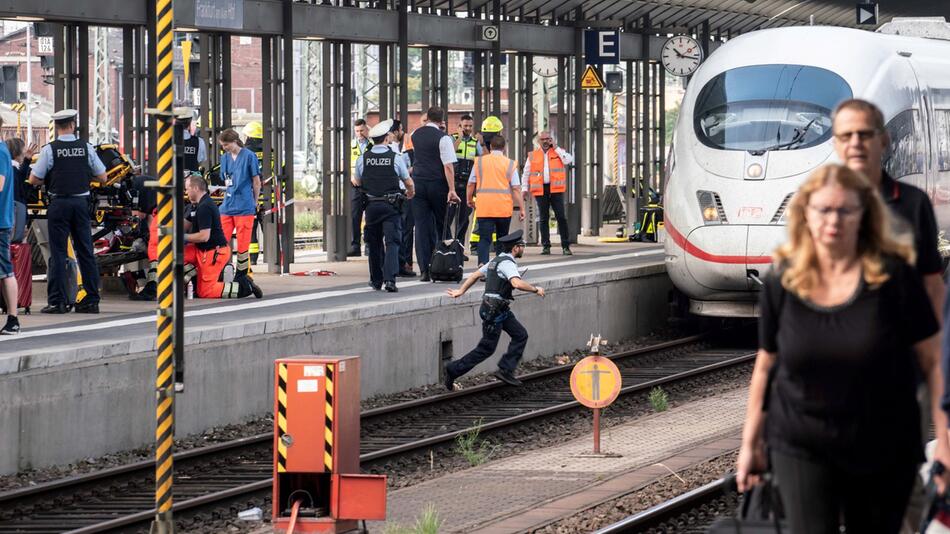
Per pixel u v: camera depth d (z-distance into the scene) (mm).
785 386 12555
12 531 24094
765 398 13047
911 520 13828
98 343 30234
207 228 41406
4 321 35719
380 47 57344
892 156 44969
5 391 27469
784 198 43312
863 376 12203
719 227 43781
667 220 45844
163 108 21078
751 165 43781
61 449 28922
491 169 47156
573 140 69625
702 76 46438
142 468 28203
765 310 12727
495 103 62000
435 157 46031
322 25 52594
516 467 29219
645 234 70062
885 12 93750
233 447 30406
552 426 35125
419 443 31312
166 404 21266
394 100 57656
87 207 37938
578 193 68125
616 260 56406
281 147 50812
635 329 51406
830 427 12328
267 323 34500
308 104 112375
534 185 59094
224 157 44188
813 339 12297
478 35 61000
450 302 41344
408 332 39531
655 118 78500
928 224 15500
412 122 124125
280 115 50844
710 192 44156
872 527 12734
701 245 44094
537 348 44781
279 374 22594
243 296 41406
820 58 45094
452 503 25516
